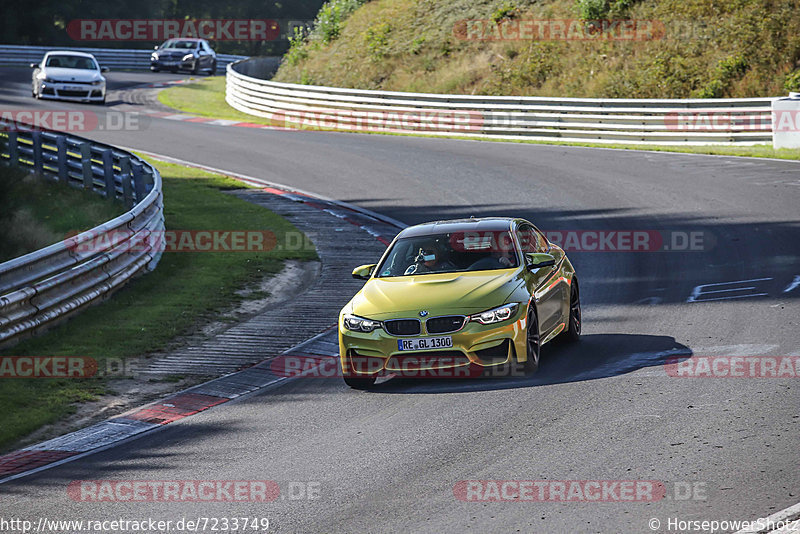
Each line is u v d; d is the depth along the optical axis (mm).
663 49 134750
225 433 30719
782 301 44375
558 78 137625
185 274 57031
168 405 34812
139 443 30422
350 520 22016
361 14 177500
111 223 50906
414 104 127062
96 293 49031
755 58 127875
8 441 31203
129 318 46969
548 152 106312
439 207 78250
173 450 29250
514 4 157125
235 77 154125
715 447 25047
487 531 20750
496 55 147000
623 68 134125
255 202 82312
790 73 123625
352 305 35844
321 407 32969
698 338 38688
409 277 37188
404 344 33812
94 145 76688
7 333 41469
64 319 46219
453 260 37594
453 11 163875
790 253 55750
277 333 44969
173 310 48688
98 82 136000
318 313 48531
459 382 34906
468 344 33531
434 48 155500
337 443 28406
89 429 32469
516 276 35875
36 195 74188
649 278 52562
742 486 22125
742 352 35781
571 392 31859
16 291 42844
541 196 80688
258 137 120875
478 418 29703
